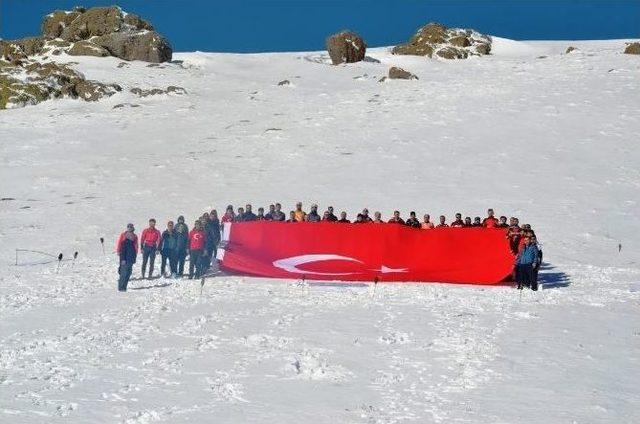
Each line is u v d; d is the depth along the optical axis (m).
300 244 21.84
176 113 55.44
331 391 10.61
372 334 13.94
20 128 52.00
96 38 76.56
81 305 17.52
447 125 47.22
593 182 35.88
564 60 67.06
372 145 43.94
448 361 12.09
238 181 38.16
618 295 18.44
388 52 82.38
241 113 54.56
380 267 21.11
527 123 46.41
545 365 11.76
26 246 27.47
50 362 12.27
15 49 73.06
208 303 17.48
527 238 19.80
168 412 9.72
